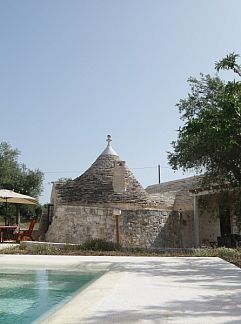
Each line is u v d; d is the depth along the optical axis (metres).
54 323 5.11
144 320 5.23
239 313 5.62
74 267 12.18
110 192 22.22
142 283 8.30
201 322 5.12
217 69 13.70
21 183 43.09
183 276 9.34
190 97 17.17
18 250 17.34
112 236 21.39
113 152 24.17
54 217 22.89
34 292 9.23
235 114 12.55
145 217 22.33
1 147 42.25
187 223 24.64
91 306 6.10
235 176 15.18
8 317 6.71
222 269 10.69
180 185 29.00
